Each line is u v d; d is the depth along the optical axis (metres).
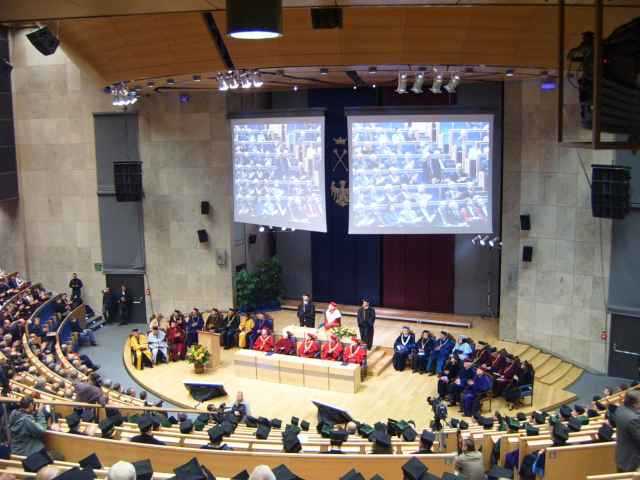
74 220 25.81
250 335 21.80
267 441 11.91
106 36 17.92
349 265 26.22
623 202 18.83
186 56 17.84
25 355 17.83
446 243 24.92
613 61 6.95
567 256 20.83
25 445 10.46
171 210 25.02
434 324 24.23
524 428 13.91
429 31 15.42
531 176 21.20
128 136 24.97
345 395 18.75
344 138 25.19
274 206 22.84
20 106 25.59
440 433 12.34
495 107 20.45
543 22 14.34
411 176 21.09
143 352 21.00
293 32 16.12
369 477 10.47
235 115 23.28
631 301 19.86
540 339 21.61
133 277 25.70
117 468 5.43
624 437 7.47
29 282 24.94
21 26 24.83
